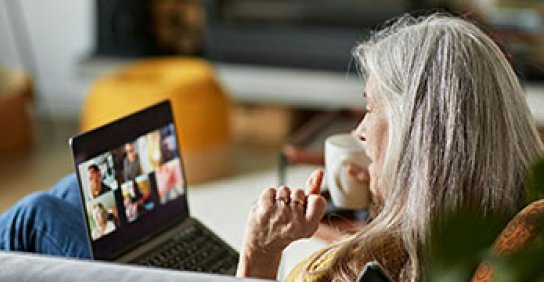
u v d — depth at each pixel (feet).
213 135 12.32
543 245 2.33
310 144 8.80
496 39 4.38
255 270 4.28
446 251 2.24
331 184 6.53
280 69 13.87
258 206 4.31
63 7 15.08
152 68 12.97
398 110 4.01
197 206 11.58
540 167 2.38
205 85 12.28
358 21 13.80
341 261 3.96
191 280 3.15
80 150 5.08
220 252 5.80
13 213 5.41
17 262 3.32
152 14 14.82
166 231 5.69
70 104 15.44
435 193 3.87
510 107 4.01
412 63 4.02
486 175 3.90
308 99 13.76
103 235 5.19
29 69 15.44
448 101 3.92
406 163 3.95
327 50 13.75
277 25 14.02
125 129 5.43
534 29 13.04
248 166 13.10
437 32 4.08
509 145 3.96
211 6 14.14
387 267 3.91
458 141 3.88
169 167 5.77
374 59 4.18
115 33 14.70
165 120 5.77
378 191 4.30
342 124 9.43
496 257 2.35
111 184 5.28
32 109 14.52
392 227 3.94
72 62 15.24
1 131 13.48
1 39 15.44
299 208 4.24
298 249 9.34
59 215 5.37
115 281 3.16
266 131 14.12
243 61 14.14
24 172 12.96
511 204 3.95
